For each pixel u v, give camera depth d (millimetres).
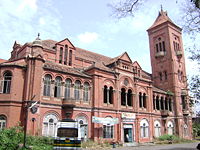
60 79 31266
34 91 27078
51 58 35156
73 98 30719
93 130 32344
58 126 21656
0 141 17953
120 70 39438
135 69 45031
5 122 25469
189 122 53000
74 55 38438
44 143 23266
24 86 27672
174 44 56469
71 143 20969
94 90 34312
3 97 26297
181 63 56344
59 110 29828
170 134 46500
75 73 32969
